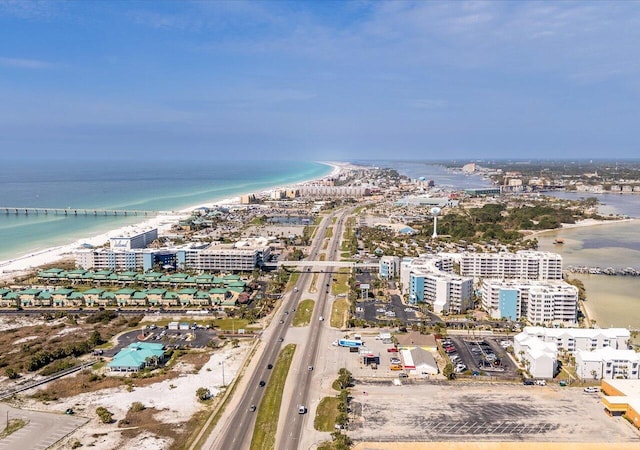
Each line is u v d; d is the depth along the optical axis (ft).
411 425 597.93
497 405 650.02
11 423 601.21
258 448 552.00
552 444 559.79
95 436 573.33
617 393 649.20
